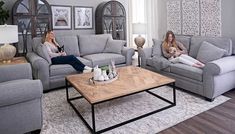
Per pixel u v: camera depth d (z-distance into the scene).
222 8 3.38
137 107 2.63
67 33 4.67
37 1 3.85
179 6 4.14
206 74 2.69
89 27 4.94
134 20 6.07
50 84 3.31
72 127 2.20
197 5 3.78
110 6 4.68
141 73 2.89
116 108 2.62
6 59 3.10
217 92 2.71
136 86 2.34
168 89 3.27
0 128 1.82
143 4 5.81
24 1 3.73
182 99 2.84
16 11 3.66
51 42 3.73
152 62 3.65
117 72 2.89
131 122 2.26
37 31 3.93
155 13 5.21
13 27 2.95
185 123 2.20
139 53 3.97
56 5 4.43
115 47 4.24
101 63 3.79
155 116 2.38
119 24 4.89
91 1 4.88
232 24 3.27
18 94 1.80
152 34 5.44
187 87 3.06
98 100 2.01
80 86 2.40
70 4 4.61
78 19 4.76
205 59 3.10
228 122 2.19
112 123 2.25
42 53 3.31
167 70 3.40
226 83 2.83
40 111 2.04
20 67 2.66
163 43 3.83
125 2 5.46
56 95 3.17
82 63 3.55
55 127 2.20
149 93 3.11
